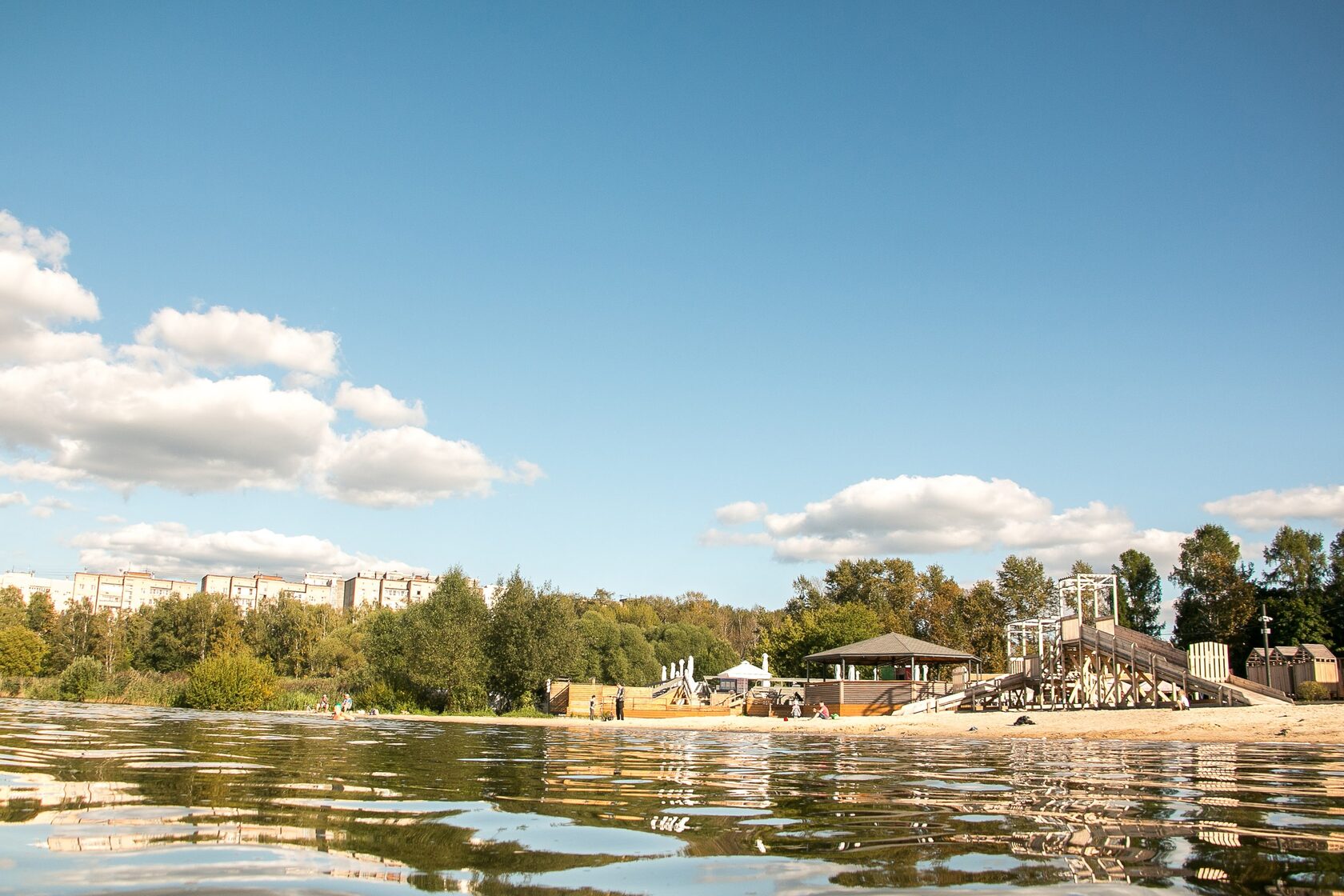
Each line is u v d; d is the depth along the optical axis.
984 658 72.62
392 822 5.51
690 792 7.86
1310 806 6.80
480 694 43.66
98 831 4.84
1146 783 8.93
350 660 82.19
